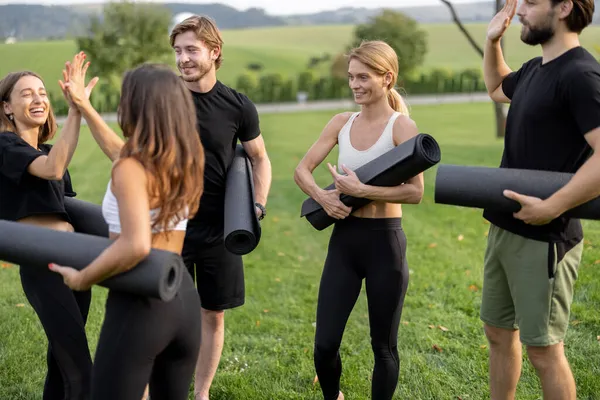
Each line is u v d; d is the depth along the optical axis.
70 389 2.80
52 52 48.03
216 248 3.26
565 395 2.66
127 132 2.12
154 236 2.15
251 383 3.57
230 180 3.22
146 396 3.11
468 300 4.78
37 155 2.72
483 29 85.81
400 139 2.93
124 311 2.10
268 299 5.03
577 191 2.33
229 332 4.29
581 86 2.38
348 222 3.02
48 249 2.15
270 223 7.80
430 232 6.97
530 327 2.63
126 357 2.09
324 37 99.56
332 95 47.59
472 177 2.54
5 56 47.31
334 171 2.92
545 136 2.55
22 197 2.78
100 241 2.13
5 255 2.25
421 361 3.74
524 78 2.72
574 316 4.29
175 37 3.14
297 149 16.38
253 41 97.00
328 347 2.96
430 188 9.22
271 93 47.22
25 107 2.85
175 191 2.09
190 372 2.31
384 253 2.94
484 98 41.91
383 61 2.92
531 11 2.52
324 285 3.02
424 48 39.47
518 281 2.66
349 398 3.35
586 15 2.47
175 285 2.10
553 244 2.56
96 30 35.34
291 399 3.38
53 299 2.73
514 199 2.44
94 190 10.05
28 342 4.04
